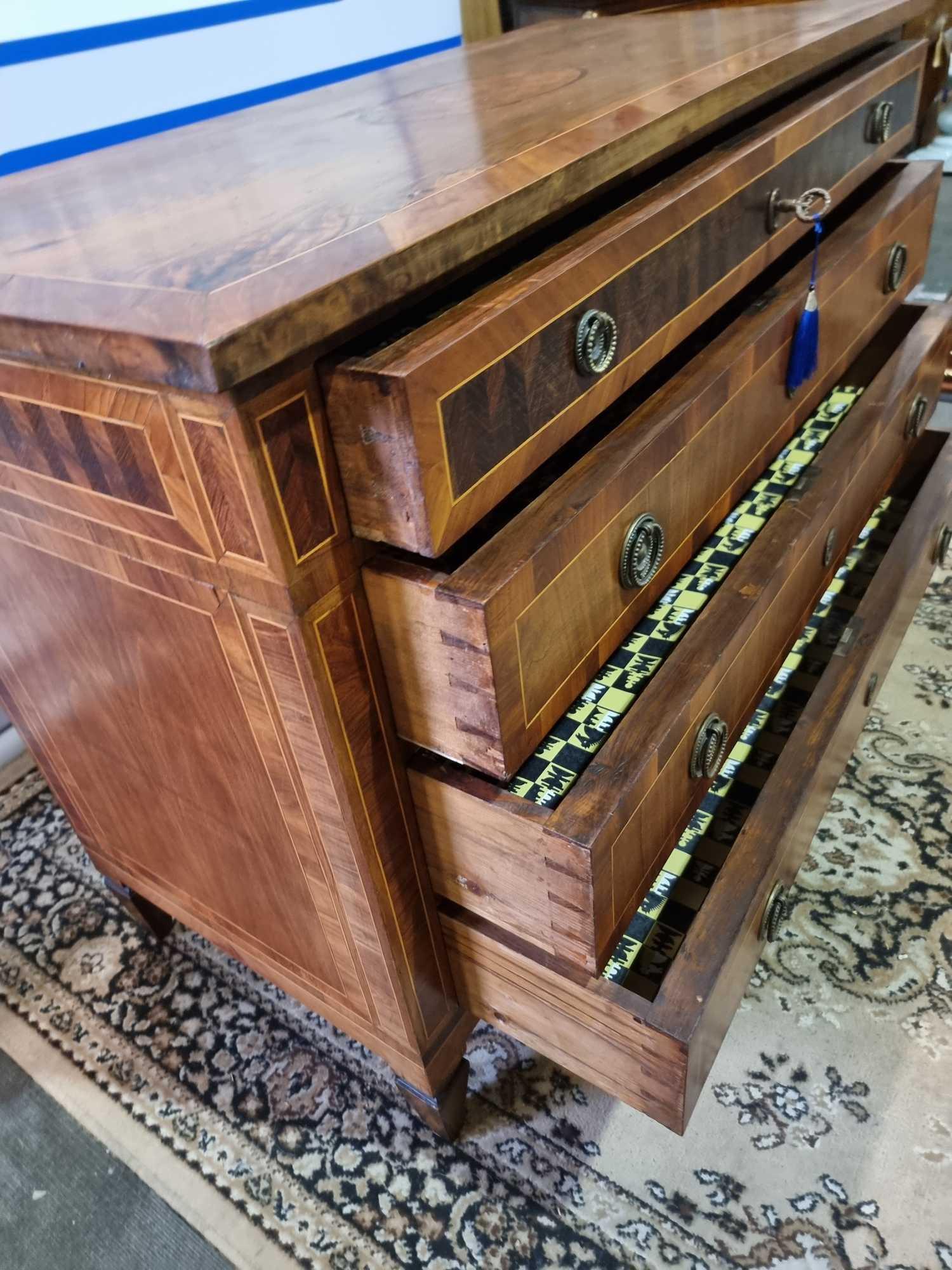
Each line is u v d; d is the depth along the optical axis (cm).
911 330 94
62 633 60
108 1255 73
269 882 66
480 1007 69
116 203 52
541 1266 70
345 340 40
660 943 67
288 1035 88
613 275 49
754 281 79
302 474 40
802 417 81
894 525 106
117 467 43
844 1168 74
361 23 116
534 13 124
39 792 118
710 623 61
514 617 45
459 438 41
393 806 55
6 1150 81
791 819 66
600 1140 77
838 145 72
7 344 41
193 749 59
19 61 86
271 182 51
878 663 84
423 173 47
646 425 56
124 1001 93
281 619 43
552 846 49
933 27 111
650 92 57
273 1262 72
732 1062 81
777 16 81
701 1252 70
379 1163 77
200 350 32
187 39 98
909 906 92
